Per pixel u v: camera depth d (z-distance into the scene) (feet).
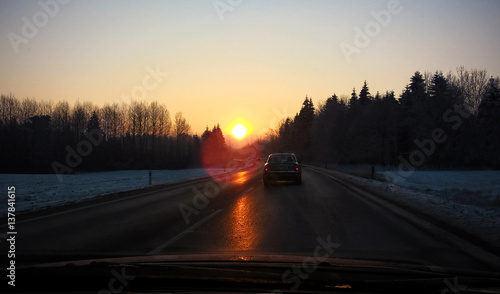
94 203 42.32
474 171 134.72
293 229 25.66
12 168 189.26
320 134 224.12
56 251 19.36
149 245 20.95
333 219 29.66
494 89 138.82
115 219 30.78
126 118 230.07
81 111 209.46
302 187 60.08
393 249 19.72
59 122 202.69
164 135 254.06
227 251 19.26
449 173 121.70
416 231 24.82
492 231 23.66
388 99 192.75
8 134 189.67
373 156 195.31
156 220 30.17
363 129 198.29
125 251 19.35
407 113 175.32
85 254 18.57
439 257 18.03
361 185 63.10
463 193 52.31
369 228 25.86
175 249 19.86
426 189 59.00
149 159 235.20
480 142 144.15
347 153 208.74
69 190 62.49
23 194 54.95
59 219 30.89
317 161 229.66
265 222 28.53
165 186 69.00
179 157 260.21
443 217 29.37
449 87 155.63
